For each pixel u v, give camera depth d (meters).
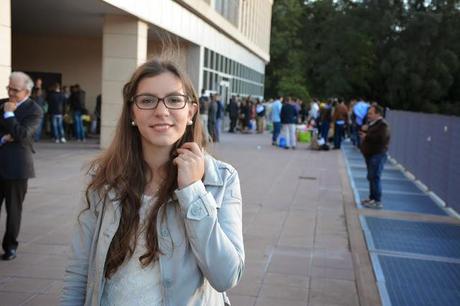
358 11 53.53
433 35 51.16
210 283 1.97
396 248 7.11
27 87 5.61
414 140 14.69
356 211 9.42
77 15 15.83
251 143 22.78
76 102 18.77
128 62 15.29
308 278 5.68
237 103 29.48
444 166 10.62
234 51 33.00
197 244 1.91
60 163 12.91
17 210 5.77
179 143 2.14
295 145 21.08
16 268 5.54
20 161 5.61
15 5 14.58
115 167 2.12
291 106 20.84
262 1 45.69
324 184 12.20
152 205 2.04
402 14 52.25
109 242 2.02
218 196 2.05
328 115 20.83
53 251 6.14
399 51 50.84
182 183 1.96
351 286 5.49
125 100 2.15
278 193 10.77
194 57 22.81
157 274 2.00
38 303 4.71
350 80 53.69
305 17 66.44
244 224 7.97
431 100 53.72
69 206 8.40
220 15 25.48
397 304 5.09
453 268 6.30
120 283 2.00
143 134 2.07
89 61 22.30
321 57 56.06
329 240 7.26
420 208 10.05
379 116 9.77
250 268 5.90
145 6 15.24
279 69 64.44
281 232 7.59
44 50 22.30
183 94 2.08
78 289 2.13
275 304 4.92
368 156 9.83
